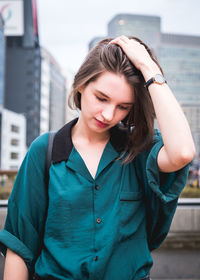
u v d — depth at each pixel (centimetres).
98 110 86
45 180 96
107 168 94
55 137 98
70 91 97
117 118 88
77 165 92
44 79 11700
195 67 14675
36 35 11750
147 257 95
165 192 90
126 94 84
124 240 92
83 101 90
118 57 85
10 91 11356
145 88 88
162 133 83
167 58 14650
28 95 11262
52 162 95
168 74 14538
